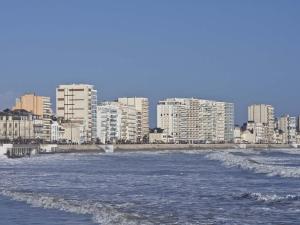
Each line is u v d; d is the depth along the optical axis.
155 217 51.75
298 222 49.69
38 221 50.62
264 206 59.94
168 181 96.94
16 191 76.88
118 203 63.09
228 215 53.72
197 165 161.25
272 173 109.81
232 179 99.12
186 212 55.69
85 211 55.38
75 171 134.25
